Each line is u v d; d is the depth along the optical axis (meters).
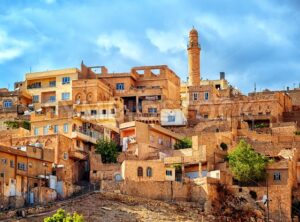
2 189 134.12
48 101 189.38
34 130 161.12
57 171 146.38
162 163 145.25
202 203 139.62
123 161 146.00
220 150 154.75
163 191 140.75
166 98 190.25
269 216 141.75
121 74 191.50
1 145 143.25
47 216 129.00
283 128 171.00
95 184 145.38
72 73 189.12
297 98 199.75
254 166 147.00
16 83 196.75
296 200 146.50
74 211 131.25
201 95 185.12
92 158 150.12
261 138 165.88
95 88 182.75
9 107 185.25
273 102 180.88
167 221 131.88
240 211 140.12
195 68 199.50
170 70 197.38
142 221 131.00
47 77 190.75
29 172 141.00
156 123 180.75
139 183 140.25
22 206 135.75
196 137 153.50
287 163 147.00
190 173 150.75
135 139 161.62
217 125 174.12
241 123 172.50
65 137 151.88
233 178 148.12
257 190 143.75
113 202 136.00
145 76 194.50
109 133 167.12
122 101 181.12
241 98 183.00
